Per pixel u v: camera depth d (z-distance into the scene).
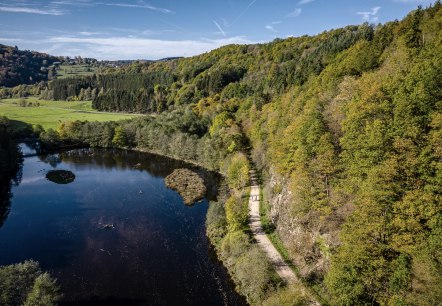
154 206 79.06
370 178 37.31
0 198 84.06
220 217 66.44
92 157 127.25
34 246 60.59
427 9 74.38
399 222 33.59
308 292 41.84
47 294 40.34
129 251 58.81
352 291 34.09
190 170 107.38
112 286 49.31
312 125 51.56
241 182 81.56
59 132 140.75
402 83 43.66
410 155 36.19
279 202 60.75
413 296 30.12
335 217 44.59
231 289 48.72
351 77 64.19
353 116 46.25
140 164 117.06
